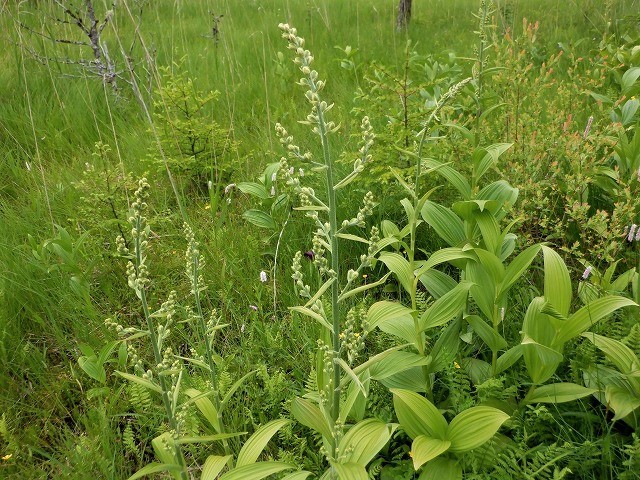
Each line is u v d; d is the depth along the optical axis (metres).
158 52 6.71
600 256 2.79
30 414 2.63
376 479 2.22
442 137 3.19
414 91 3.61
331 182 1.69
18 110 5.41
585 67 5.43
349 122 4.96
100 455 2.24
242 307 3.17
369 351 2.73
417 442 1.86
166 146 4.38
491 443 2.04
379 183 3.67
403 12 8.20
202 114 5.32
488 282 2.44
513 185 3.20
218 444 2.37
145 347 3.00
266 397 2.57
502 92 3.88
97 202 3.75
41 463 2.41
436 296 2.62
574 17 8.11
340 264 3.42
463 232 2.71
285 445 2.36
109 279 3.45
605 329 2.47
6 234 3.73
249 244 3.55
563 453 2.00
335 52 7.12
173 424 1.80
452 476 1.95
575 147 3.12
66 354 2.99
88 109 5.47
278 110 5.36
